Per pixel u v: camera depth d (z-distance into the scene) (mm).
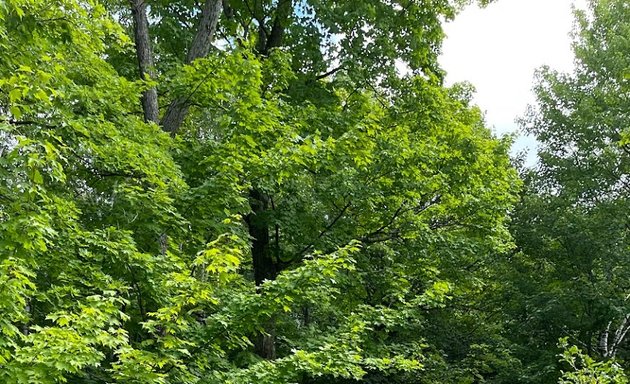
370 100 13812
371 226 12734
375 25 13148
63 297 6395
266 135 9188
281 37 13688
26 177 5270
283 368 6332
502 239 14562
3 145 6133
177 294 5887
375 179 11234
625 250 16938
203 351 6441
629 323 17781
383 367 8266
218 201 7703
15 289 4496
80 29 6988
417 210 13109
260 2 13438
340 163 10430
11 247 4699
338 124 11438
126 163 7430
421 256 12805
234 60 8773
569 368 15133
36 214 5008
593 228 17297
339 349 6832
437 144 12258
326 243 11578
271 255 12828
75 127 6617
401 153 10938
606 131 18203
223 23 13266
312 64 13102
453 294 15297
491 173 13461
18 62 5820
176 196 7742
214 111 11195
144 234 7477
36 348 4605
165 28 12297
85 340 4703
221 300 7633
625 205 17359
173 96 9508
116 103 8297
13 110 4684
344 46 12875
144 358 5078
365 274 12062
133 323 7152
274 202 12750
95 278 6164
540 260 18656
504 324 17938
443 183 11789
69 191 7734
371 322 8734
